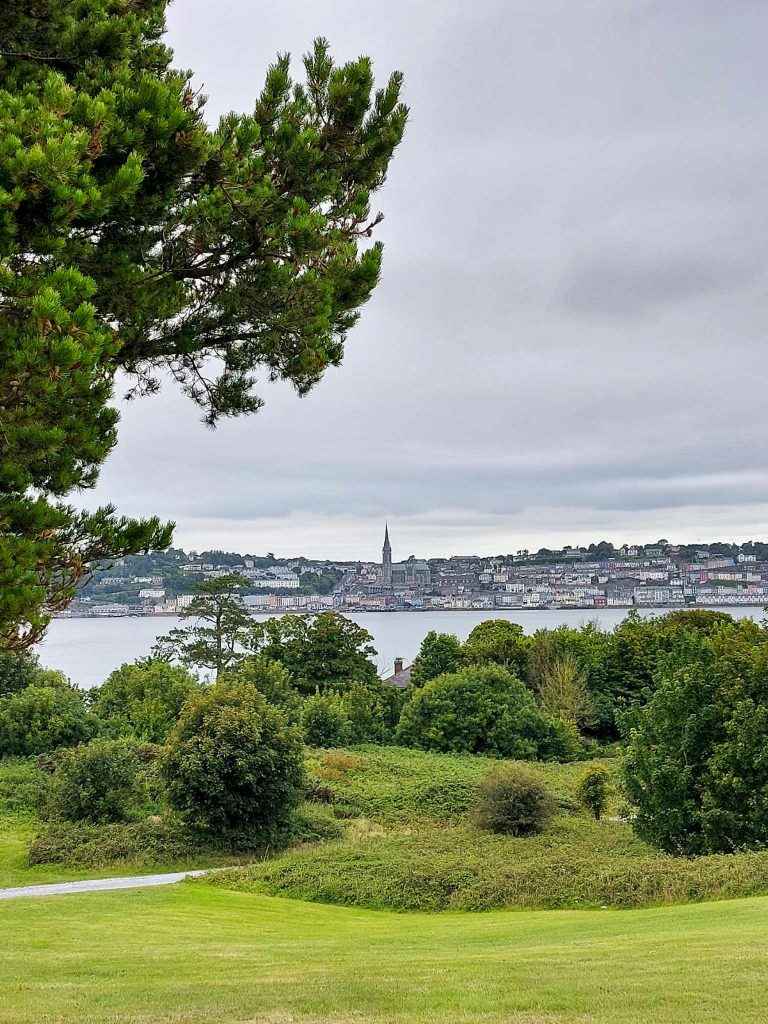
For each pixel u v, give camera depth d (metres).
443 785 41.31
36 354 6.08
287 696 56.66
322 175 8.86
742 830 25.25
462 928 17.34
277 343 9.29
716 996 8.66
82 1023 8.63
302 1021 8.47
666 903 19.39
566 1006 8.59
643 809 27.59
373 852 27.33
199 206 8.11
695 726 26.69
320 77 8.93
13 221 6.38
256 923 18.77
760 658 26.98
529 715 55.81
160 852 29.30
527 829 32.41
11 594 6.44
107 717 55.62
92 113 6.91
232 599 74.88
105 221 7.79
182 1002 9.74
